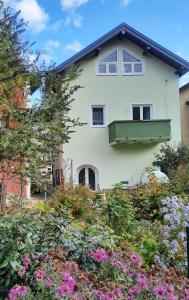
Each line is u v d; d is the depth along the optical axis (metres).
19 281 3.57
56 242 4.08
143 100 21.28
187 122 23.22
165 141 20.95
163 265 4.77
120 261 3.89
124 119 21.12
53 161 7.52
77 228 4.72
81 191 8.81
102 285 3.44
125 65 21.30
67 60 19.84
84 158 20.78
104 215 7.18
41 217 4.29
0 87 6.97
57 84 7.53
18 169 7.14
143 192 9.37
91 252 3.97
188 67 20.95
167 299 3.16
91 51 20.34
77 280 3.34
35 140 6.96
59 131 7.27
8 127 6.80
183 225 5.46
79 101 20.83
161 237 5.63
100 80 21.08
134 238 6.10
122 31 20.47
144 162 21.11
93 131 20.97
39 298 3.18
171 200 6.02
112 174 20.95
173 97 21.47
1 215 4.51
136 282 3.56
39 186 7.56
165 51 20.78
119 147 21.08
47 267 3.45
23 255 3.65
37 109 7.05
